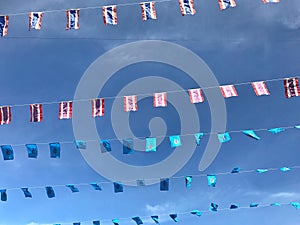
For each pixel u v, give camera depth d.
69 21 11.66
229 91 11.70
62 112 12.11
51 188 12.86
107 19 11.55
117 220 13.42
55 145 12.21
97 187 12.84
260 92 11.54
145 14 11.59
